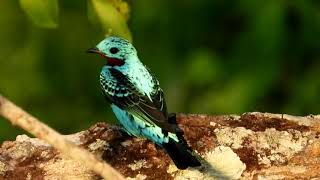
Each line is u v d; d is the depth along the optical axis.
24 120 8.39
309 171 10.92
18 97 18.23
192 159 10.59
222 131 11.23
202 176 10.90
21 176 10.94
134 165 11.03
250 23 16.48
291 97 16.81
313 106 16.80
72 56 18.16
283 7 16.23
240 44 16.67
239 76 16.83
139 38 17.56
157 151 11.10
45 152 11.14
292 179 10.90
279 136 11.20
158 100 11.55
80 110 18.50
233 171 10.93
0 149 11.23
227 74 17.11
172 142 10.75
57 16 9.47
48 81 18.25
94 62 18.25
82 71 18.28
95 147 11.20
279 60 16.50
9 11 18.20
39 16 9.45
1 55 18.19
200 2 17.34
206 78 17.25
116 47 12.03
